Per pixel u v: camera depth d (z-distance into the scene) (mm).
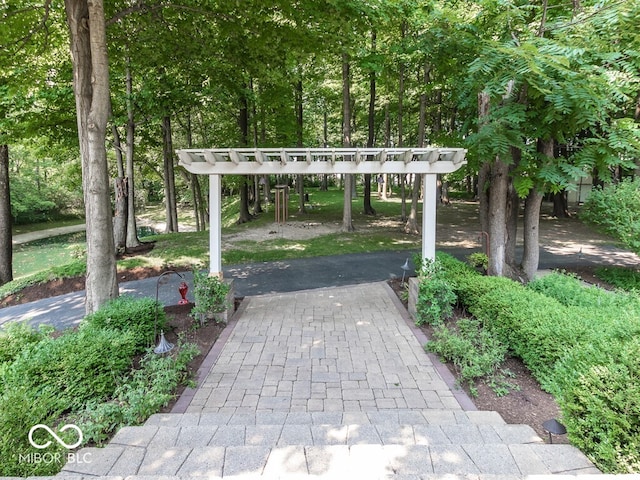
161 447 2502
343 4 7039
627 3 5234
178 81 11703
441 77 9867
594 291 6262
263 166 6461
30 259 16828
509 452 2221
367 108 20484
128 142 11922
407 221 15648
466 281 6285
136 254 11852
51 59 9336
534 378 4230
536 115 6535
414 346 5301
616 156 6145
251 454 2254
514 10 5973
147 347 4969
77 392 3512
